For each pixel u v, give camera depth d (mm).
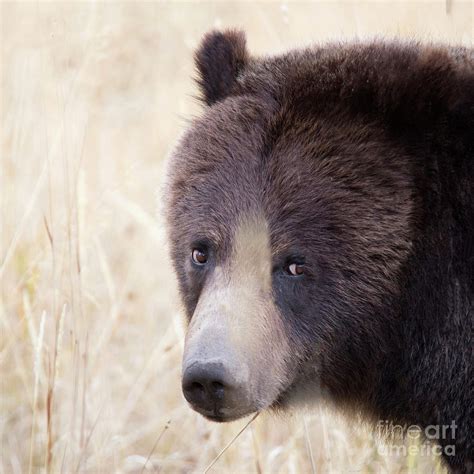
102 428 12578
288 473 12266
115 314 13906
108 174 18156
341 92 9891
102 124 19906
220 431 13008
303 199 9500
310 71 10188
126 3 23688
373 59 10102
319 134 9719
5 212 15023
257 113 10062
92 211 15023
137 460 12742
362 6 17969
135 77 22000
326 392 10094
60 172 15797
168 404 14273
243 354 8773
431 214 9320
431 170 9383
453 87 9477
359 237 9445
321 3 20156
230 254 9477
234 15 23297
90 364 13242
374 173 9523
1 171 15781
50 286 13734
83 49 17328
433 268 9312
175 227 10289
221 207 9695
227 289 9227
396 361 9727
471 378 9258
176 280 10617
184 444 13664
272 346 9219
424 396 9617
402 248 9398
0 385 13625
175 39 23016
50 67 17312
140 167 18344
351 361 9828
